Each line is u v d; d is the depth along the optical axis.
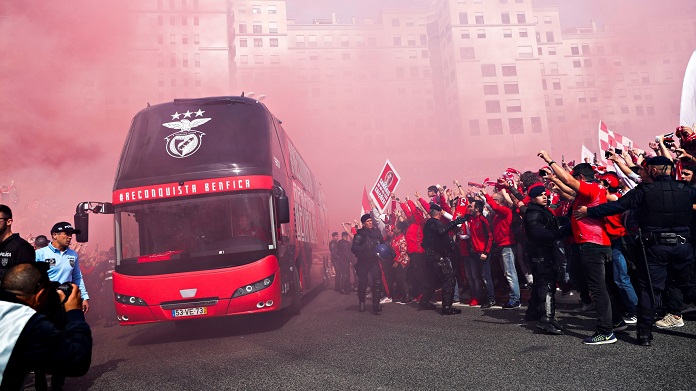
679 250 4.76
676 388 3.34
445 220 9.88
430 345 5.49
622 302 5.49
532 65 82.44
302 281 10.43
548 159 5.30
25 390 5.27
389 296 11.11
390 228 12.77
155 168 7.71
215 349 6.52
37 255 5.85
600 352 4.51
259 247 7.39
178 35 77.75
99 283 12.25
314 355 5.46
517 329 6.05
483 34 82.69
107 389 4.77
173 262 7.27
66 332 2.12
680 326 5.26
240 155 7.79
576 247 6.25
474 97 80.75
